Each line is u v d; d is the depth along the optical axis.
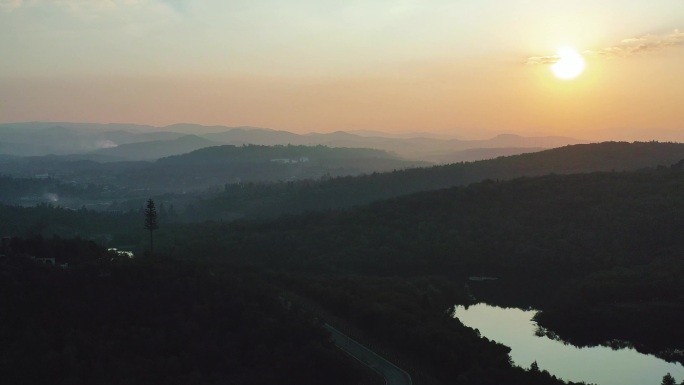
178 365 101.75
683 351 157.88
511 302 199.50
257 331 115.19
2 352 95.62
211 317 116.75
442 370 119.56
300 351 112.50
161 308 116.25
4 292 107.62
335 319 144.00
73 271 119.69
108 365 97.94
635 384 135.62
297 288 163.38
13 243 135.75
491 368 117.75
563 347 161.00
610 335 168.88
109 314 111.00
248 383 103.75
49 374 93.69
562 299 190.62
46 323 104.00
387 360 122.75
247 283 140.25
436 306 173.88
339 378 110.25
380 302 150.88
